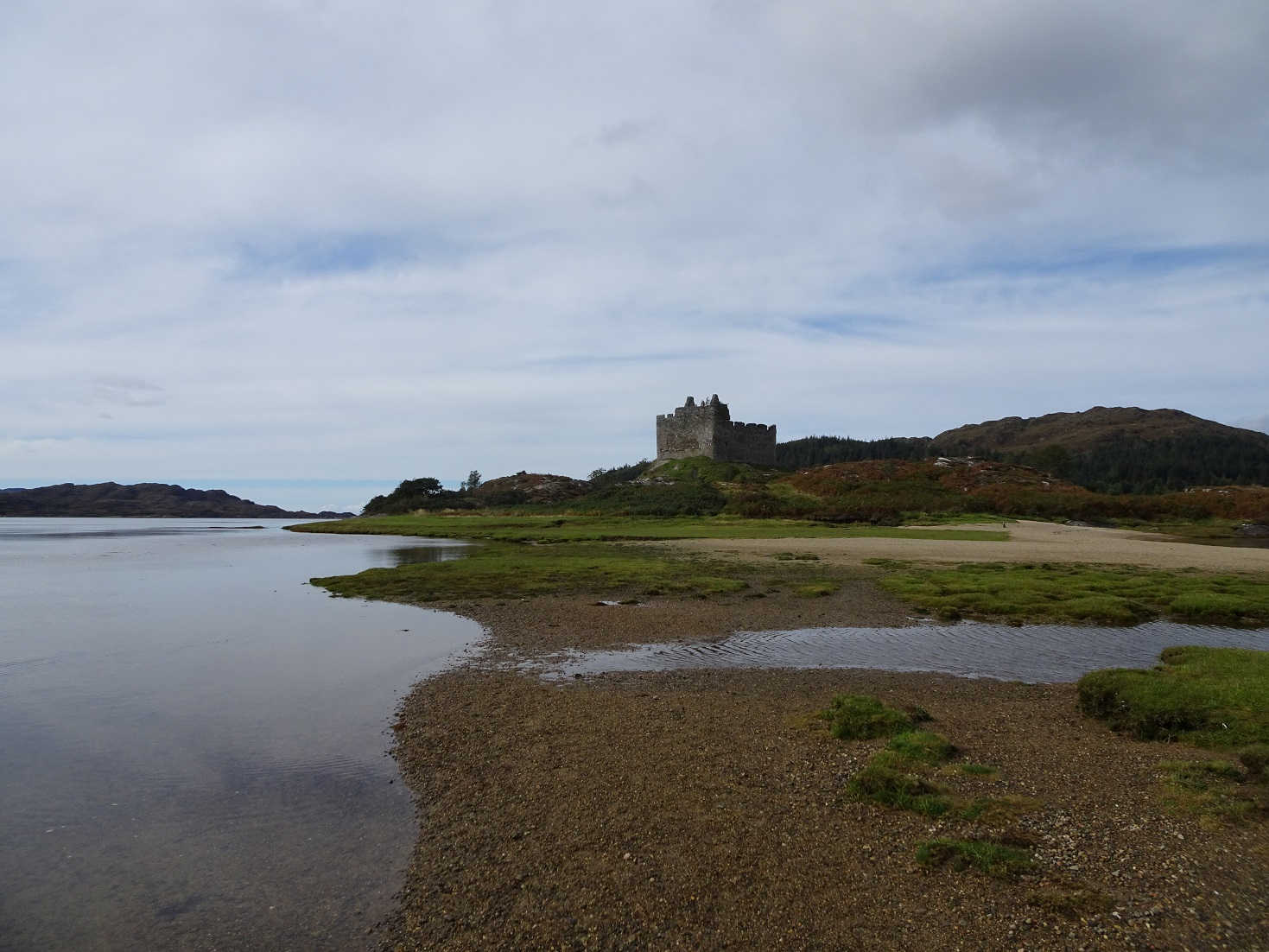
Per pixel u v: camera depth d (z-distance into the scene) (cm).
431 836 951
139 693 1658
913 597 2988
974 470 12444
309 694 1648
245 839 956
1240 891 763
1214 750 1216
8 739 1347
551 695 1623
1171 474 19988
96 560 5675
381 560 5341
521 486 15675
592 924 747
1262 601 2795
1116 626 2450
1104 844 870
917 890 789
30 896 826
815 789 1062
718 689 1677
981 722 1391
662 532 7275
